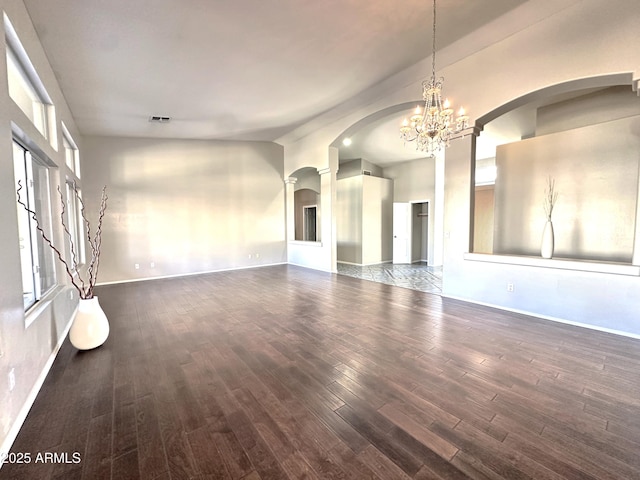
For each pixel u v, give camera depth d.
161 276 7.21
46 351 2.71
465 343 3.11
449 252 4.79
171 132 6.85
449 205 4.70
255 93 5.10
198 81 4.59
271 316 4.12
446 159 4.67
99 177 6.57
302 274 7.32
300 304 4.69
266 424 1.92
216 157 7.84
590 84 3.28
